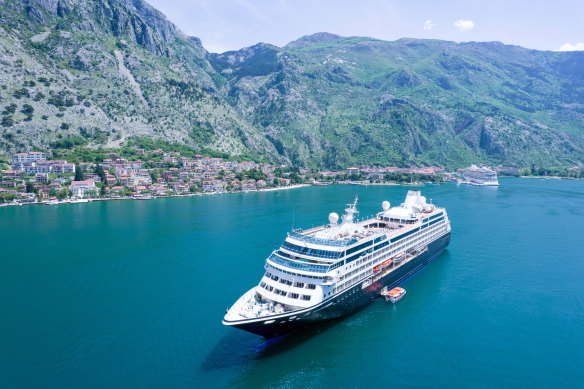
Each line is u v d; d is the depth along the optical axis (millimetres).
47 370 59219
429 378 57719
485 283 94438
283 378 57562
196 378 57344
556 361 61938
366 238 80688
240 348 65062
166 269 105062
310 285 67000
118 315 77188
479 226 161750
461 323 73938
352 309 75375
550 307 81312
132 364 60625
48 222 173250
